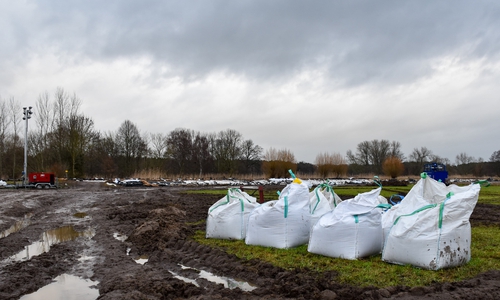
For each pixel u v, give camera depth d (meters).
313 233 7.89
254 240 8.86
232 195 10.35
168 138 68.38
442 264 6.59
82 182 46.03
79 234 12.05
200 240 9.79
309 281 6.23
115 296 5.77
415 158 77.06
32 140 52.78
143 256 9.12
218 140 67.06
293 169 52.06
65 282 7.04
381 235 7.82
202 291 6.23
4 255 9.09
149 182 43.78
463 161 78.50
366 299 5.48
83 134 52.38
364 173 80.12
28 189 34.09
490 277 6.35
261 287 6.30
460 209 6.80
